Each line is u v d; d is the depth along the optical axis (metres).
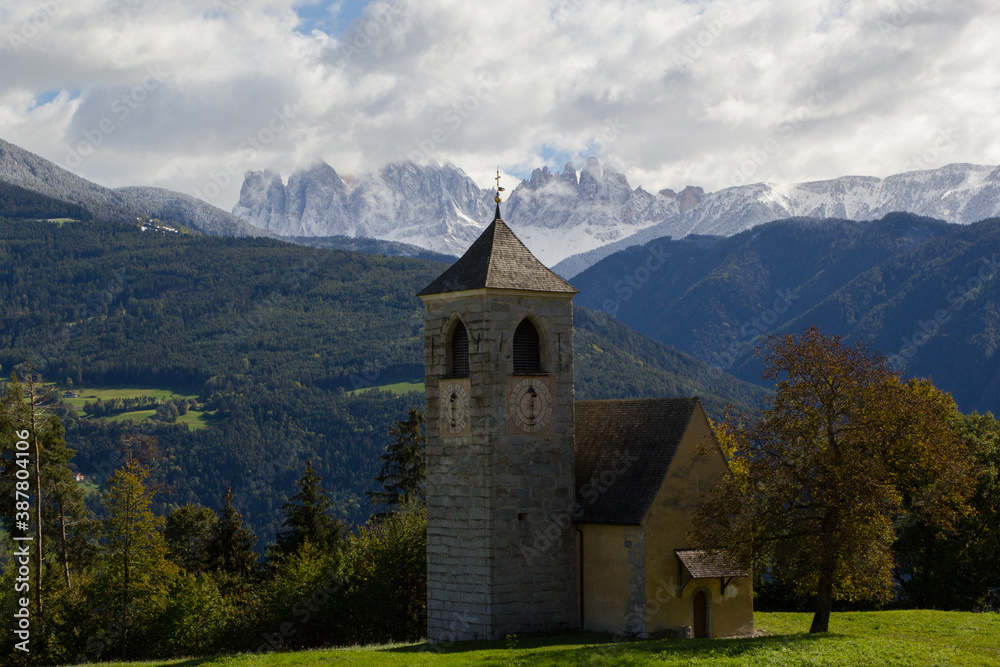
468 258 54.28
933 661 39.75
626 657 40.91
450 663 42.12
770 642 43.47
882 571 48.88
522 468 52.34
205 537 108.81
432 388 54.62
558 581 52.94
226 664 44.97
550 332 53.75
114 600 67.75
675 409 54.03
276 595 73.00
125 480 68.69
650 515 50.69
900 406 48.56
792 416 49.84
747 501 48.25
